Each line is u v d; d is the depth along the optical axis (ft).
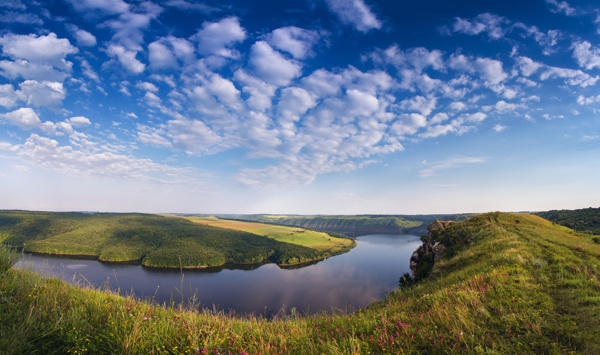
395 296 50.06
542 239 59.41
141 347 16.22
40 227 579.48
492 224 86.89
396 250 505.66
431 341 19.19
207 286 284.82
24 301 18.78
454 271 52.34
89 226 623.36
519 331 19.62
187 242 556.92
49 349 14.62
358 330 22.54
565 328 19.15
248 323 24.81
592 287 26.25
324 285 286.25
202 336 19.17
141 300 27.04
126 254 464.24
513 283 29.94
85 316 18.97
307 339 21.06
